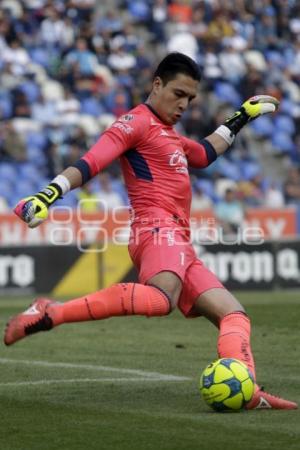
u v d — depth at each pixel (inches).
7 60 3216.0
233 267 2413.9
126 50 3484.3
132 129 865.5
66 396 925.2
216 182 3154.5
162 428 769.6
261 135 3535.9
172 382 1002.7
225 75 3582.7
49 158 2940.5
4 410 853.8
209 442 720.3
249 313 1651.1
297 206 3100.4
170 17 3713.1
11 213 2544.3
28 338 1370.6
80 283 2347.4
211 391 827.4
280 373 1059.9
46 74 3270.2
